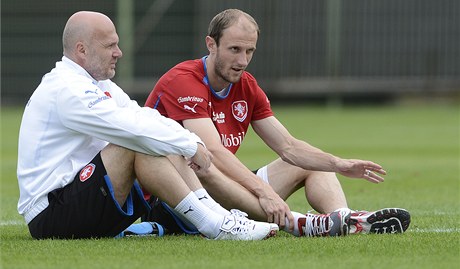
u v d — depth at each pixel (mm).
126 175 17828
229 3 86688
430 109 88625
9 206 27281
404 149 51094
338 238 18062
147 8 87375
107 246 17172
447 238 18141
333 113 83875
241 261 15547
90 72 18422
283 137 20516
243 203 19062
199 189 18359
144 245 17297
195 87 19750
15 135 64125
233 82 19672
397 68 86750
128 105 19766
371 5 86250
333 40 86562
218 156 19344
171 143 17672
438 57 86625
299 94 88688
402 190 31844
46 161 18141
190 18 87250
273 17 86750
